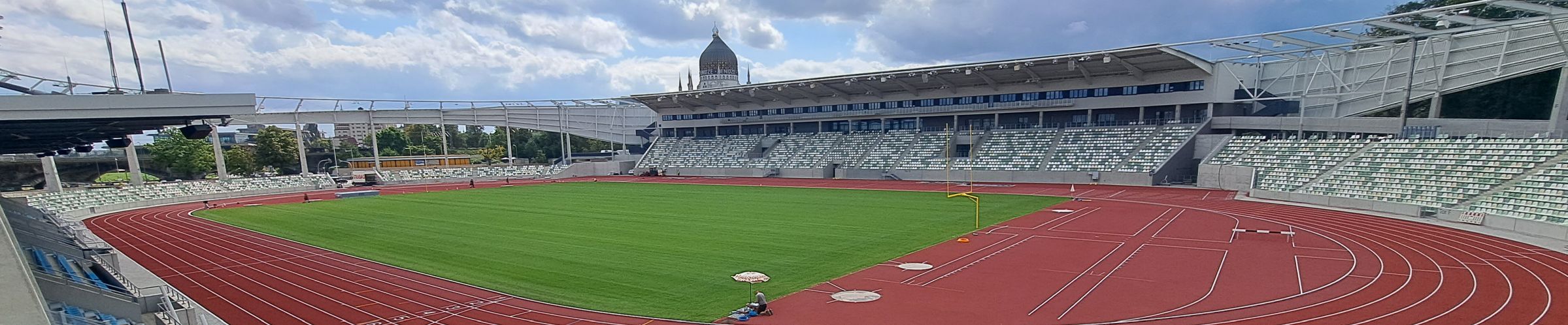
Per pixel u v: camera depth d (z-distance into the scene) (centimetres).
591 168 9006
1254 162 4900
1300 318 1611
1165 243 2653
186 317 1576
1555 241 2503
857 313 1709
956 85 7100
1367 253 2375
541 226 3438
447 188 6606
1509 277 1969
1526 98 5316
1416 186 3625
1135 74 5875
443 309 1856
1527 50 4025
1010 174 6147
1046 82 6619
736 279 2112
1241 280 1991
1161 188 5138
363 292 2064
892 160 7188
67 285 1388
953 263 2323
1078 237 2842
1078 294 1870
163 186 5681
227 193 5941
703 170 8431
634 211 4122
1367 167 4075
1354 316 1623
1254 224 3130
